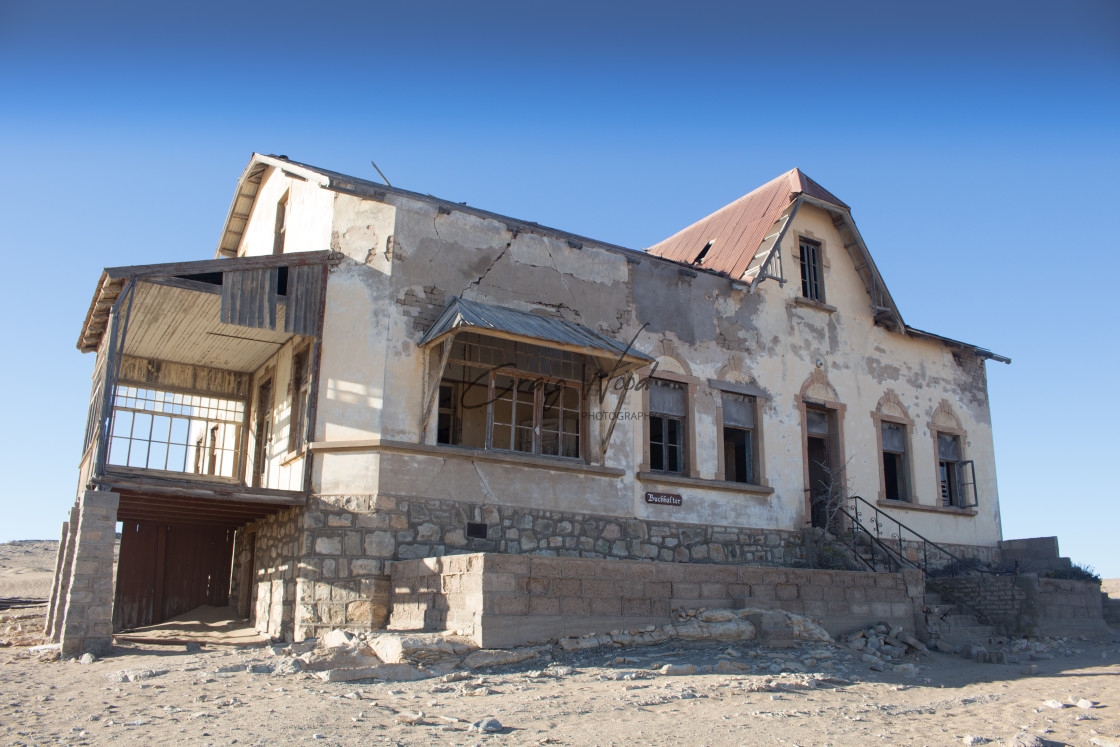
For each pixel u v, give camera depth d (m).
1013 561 23.22
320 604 14.14
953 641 16.44
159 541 18.91
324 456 14.91
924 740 7.98
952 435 23.84
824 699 9.94
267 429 18.36
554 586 12.34
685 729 8.02
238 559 19.11
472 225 16.78
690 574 13.73
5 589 34.22
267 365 18.75
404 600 13.70
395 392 15.14
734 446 21.23
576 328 17.00
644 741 7.55
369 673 10.33
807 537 19.56
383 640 11.44
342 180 15.94
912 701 10.35
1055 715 9.45
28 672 11.23
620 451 17.47
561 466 16.45
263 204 20.31
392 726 7.86
